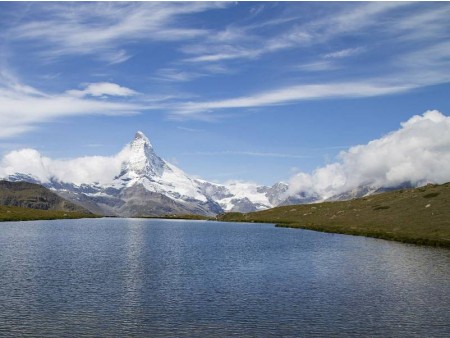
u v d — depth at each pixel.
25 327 45.50
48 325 46.22
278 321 48.34
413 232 139.38
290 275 74.38
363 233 153.12
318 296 59.03
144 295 59.03
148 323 47.34
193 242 135.62
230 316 50.00
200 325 46.94
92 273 74.19
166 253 104.94
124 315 49.94
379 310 52.50
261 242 133.75
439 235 127.12
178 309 52.50
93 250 108.50
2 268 77.69
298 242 132.12
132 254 101.88
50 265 81.88
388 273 75.81
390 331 45.38
